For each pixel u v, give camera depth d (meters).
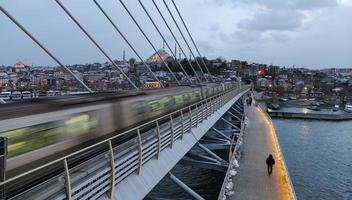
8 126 11.29
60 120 14.14
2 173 8.73
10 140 11.23
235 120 76.69
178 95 34.31
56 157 13.57
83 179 10.43
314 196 50.16
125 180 12.98
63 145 14.13
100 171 11.29
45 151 12.91
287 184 28.66
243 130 52.81
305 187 54.19
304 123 129.75
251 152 40.66
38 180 12.06
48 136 13.23
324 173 62.28
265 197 25.83
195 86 49.50
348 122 135.50
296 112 150.25
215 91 60.84
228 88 81.06
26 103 14.56
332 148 86.00
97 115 17.39
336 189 53.41
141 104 23.69
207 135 42.81
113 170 11.55
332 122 134.62
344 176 60.47
